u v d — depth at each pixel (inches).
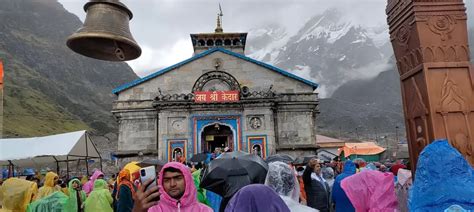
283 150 1307.8
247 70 1384.1
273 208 168.1
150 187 156.9
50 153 960.3
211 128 1328.7
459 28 168.6
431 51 166.4
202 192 416.5
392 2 191.2
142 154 1291.8
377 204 254.5
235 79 1331.2
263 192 170.2
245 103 1284.4
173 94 1355.8
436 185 141.9
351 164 360.2
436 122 160.6
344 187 276.5
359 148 2066.9
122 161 1300.4
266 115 1279.5
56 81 6811.0
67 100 6190.9
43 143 994.7
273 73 1384.1
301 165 691.4
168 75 1374.3
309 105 1349.7
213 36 1823.3
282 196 214.1
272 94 1305.4
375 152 2047.2
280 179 217.8
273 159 488.4
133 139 1317.7
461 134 159.0
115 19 200.4
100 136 3213.6
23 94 5251.0
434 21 168.7
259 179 301.3
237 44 1850.4
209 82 1343.5
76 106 6136.8
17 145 980.6
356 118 6136.8
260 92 1316.4
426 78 164.2
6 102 4677.7
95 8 199.0
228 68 1386.6
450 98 162.2
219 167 297.1
